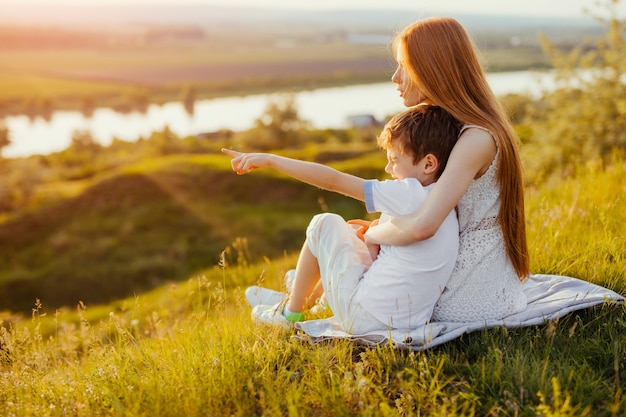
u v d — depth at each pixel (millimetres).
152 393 2600
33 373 3219
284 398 2564
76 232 39375
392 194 2816
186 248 35719
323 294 3527
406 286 2904
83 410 2693
